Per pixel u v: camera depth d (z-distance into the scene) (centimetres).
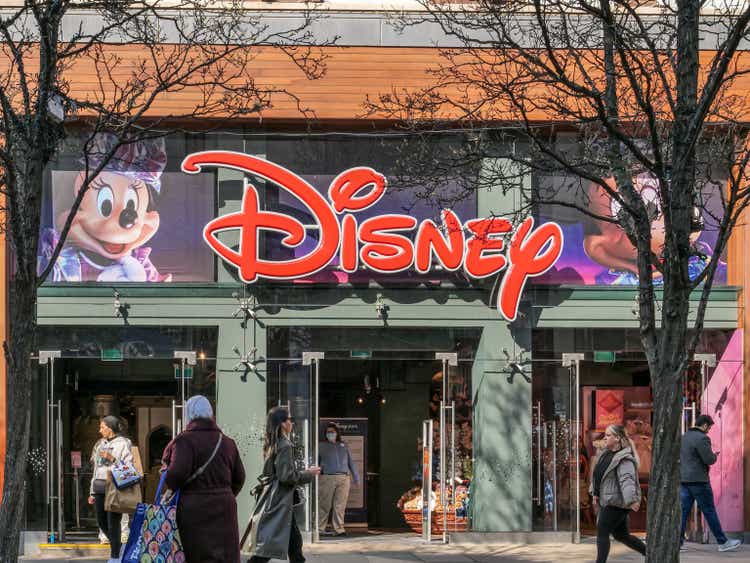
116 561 1245
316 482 1507
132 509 1227
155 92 1008
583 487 1557
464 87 1446
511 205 1501
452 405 1518
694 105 848
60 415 1482
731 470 1520
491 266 1488
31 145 897
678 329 836
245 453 1484
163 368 1519
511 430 1505
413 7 1475
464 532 1500
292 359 1504
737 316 1529
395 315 1510
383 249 1484
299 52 1459
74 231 1485
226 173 1496
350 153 1509
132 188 1495
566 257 1524
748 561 1311
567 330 1523
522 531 1497
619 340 1523
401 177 1288
